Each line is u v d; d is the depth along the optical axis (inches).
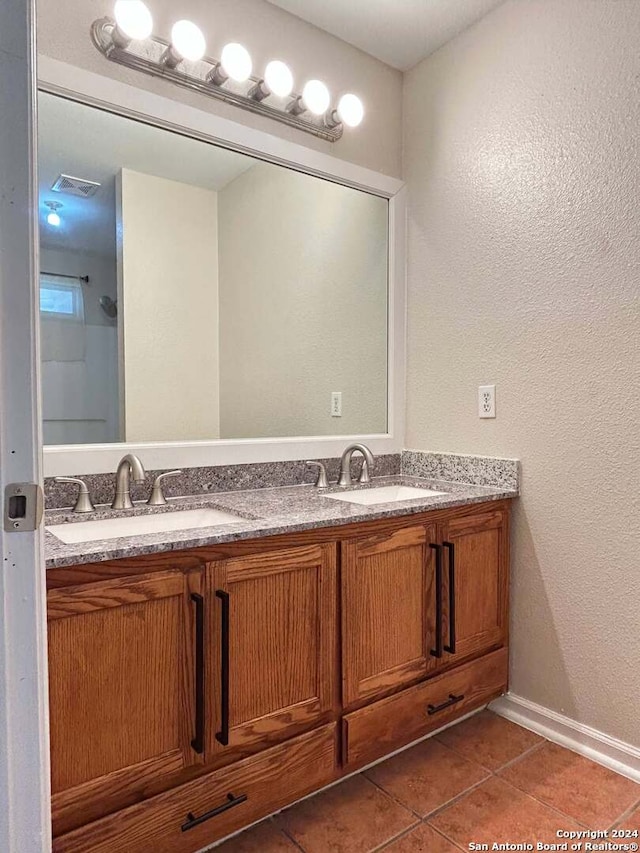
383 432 89.6
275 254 78.4
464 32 79.4
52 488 59.4
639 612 62.5
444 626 67.1
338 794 59.6
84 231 64.1
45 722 30.1
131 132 66.2
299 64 76.8
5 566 27.8
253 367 76.5
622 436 63.5
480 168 77.8
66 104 61.5
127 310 67.2
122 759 44.1
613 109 63.1
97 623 42.8
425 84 85.5
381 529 60.6
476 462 78.9
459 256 81.0
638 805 57.6
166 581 45.9
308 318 82.3
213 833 48.9
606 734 65.3
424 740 69.9
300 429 81.5
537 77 70.6
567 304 68.2
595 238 65.2
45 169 61.4
